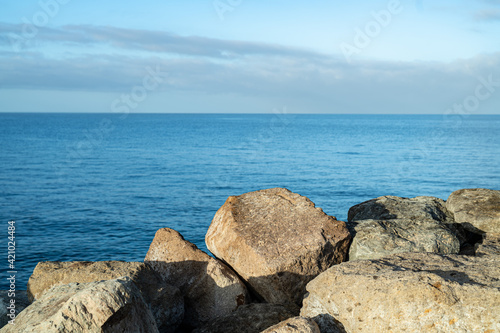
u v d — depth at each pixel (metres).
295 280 7.52
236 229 8.29
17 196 33.38
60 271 7.55
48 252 19.58
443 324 4.98
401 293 5.27
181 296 7.48
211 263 7.99
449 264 6.31
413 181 42.47
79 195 34.12
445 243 8.40
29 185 38.34
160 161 57.28
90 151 68.75
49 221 25.48
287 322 5.48
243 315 7.07
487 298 5.02
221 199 33.28
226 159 60.09
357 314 5.49
